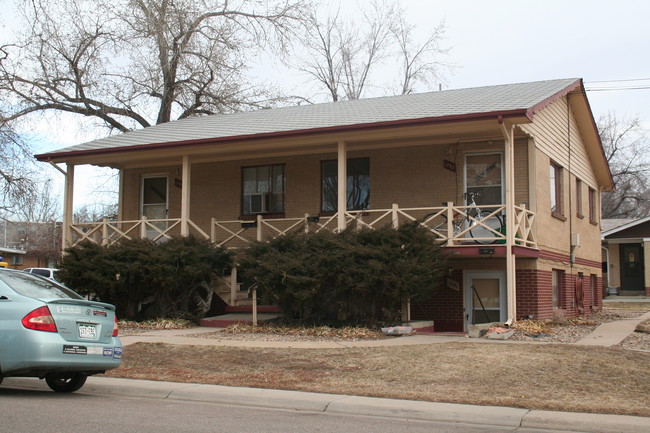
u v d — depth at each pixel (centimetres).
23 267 4806
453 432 711
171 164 2055
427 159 1783
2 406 784
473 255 1532
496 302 1677
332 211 1891
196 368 1071
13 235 5381
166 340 1345
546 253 1728
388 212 1595
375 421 769
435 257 1488
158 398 912
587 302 2219
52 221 5047
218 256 1712
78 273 1697
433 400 850
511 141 1476
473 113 1444
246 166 2023
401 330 1419
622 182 5297
